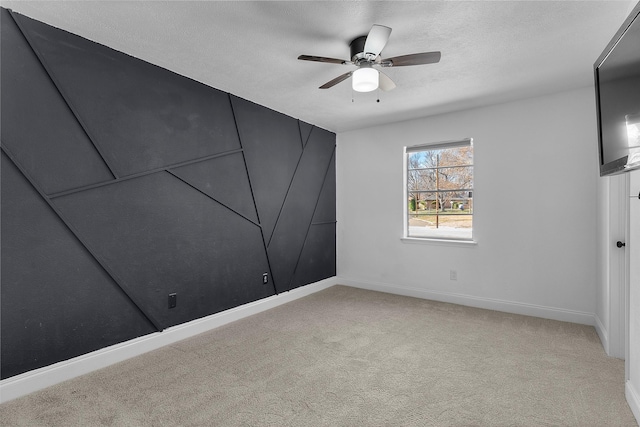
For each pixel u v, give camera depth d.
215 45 2.54
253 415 1.97
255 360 2.68
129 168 2.73
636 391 1.97
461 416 1.95
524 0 2.01
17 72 2.15
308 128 4.67
